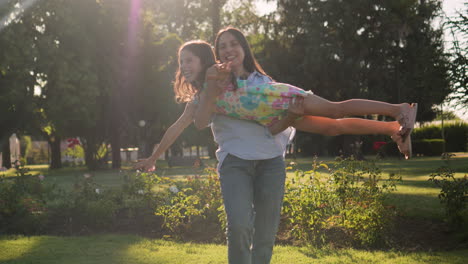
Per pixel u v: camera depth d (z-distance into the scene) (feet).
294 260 15.81
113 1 107.24
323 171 60.29
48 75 95.81
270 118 9.57
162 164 153.28
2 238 20.98
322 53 103.60
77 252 17.71
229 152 9.75
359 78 111.45
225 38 10.20
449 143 143.74
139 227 23.27
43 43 93.97
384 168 66.08
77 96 96.78
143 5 115.44
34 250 18.13
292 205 20.15
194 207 23.98
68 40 100.58
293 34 115.65
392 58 110.11
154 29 121.29
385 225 18.76
